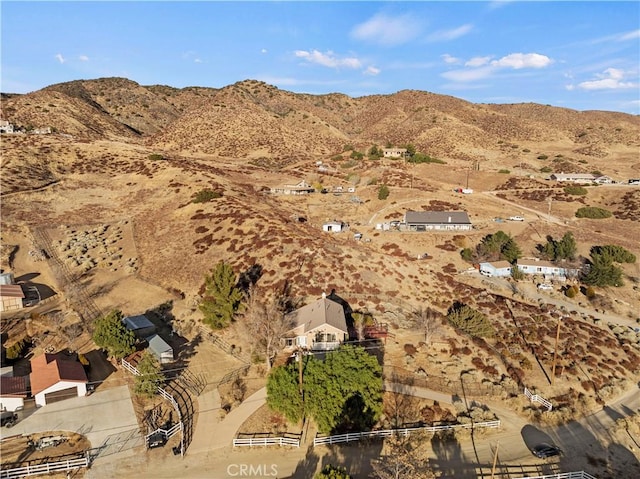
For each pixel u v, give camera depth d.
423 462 31.30
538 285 70.19
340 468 30.02
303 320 47.72
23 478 30.08
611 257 76.44
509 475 32.34
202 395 39.84
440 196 112.69
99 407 37.62
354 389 36.09
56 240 75.25
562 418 39.12
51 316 51.88
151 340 46.47
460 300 60.38
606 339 53.09
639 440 37.22
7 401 36.88
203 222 78.69
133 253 72.75
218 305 50.56
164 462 32.16
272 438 34.22
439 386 42.00
